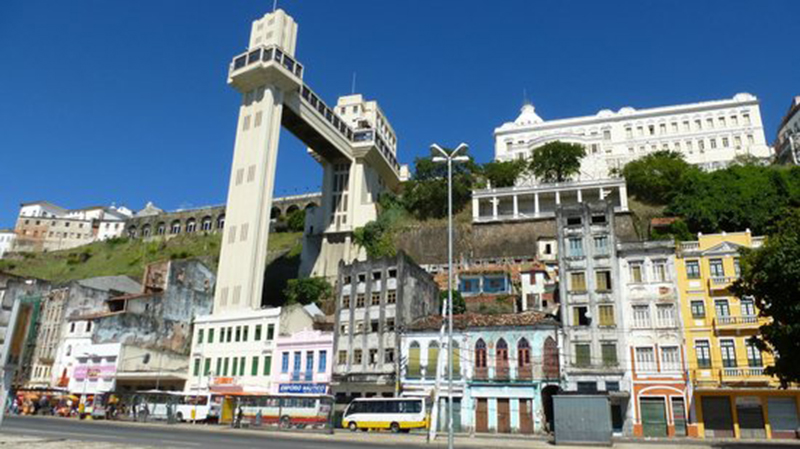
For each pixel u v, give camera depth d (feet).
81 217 586.86
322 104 314.14
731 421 138.82
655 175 287.28
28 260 465.47
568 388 150.41
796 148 322.14
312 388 181.16
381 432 140.87
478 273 233.96
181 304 256.93
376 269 185.78
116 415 167.73
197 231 453.17
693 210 244.01
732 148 392.06
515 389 154.10
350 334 181.57
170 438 101.91
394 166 375.66
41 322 246.27
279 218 410.52
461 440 117.70
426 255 295.69
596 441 111.34
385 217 317.01
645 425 144.36
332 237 321.32
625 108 442.91
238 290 242.58
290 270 335.47
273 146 272.10
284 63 282.15
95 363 219.82
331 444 98.27
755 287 95.81
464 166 333.21
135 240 463.42
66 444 81.97
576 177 331.36
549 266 258.98
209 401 165.99
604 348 152.87
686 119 418.92
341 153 330.54
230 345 205.05
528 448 100.53
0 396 49.44
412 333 170.60
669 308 152.35
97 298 257.14
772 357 139.74
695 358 146.51
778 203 231.09
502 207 315.99
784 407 136.15
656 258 157.99
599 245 163.94
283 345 192.85
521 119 488.02
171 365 231.91
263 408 149.79
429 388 162.20
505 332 160.66
